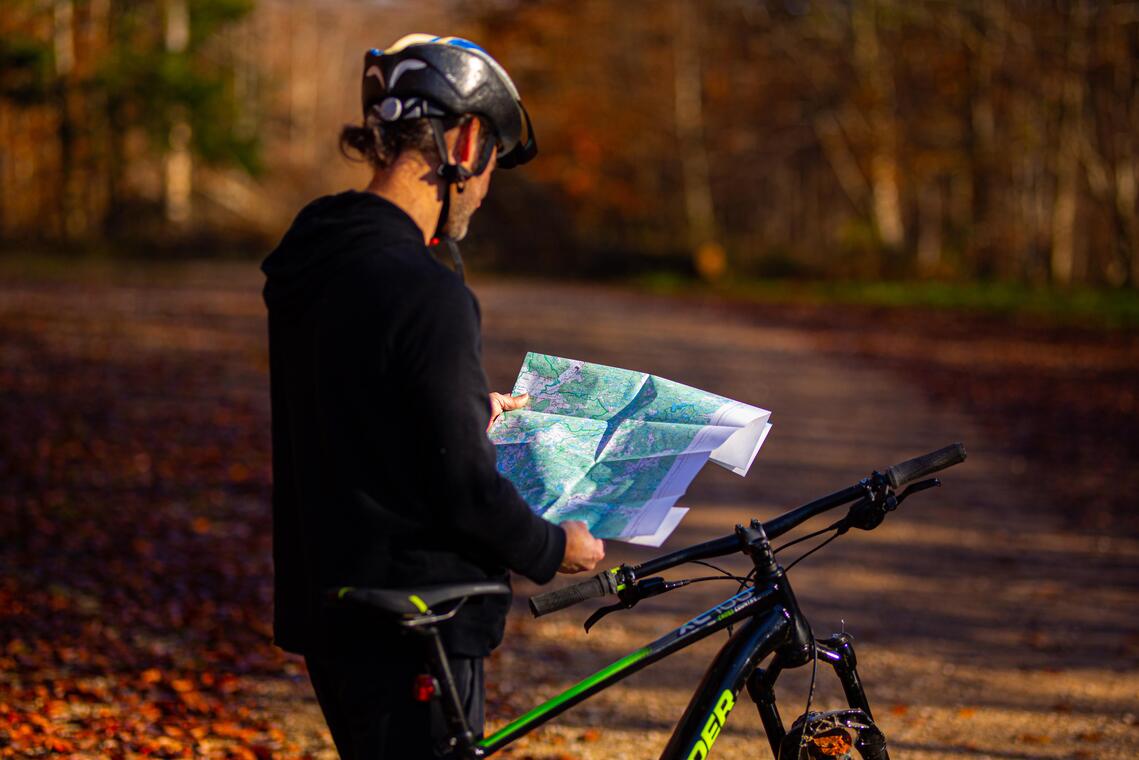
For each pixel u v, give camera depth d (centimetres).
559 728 420
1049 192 3812
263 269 202
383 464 187
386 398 186
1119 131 3294
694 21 4341
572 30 4531
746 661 220
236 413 1098
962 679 482
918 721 433
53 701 420
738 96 4375
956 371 1689
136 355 1466
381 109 202
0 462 820
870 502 228
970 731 423
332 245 193
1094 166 3362
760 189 5475
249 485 821
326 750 395
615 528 198
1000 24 3375
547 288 3766
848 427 1185
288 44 5850
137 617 532
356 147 207
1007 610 584
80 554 627
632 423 220
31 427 954
